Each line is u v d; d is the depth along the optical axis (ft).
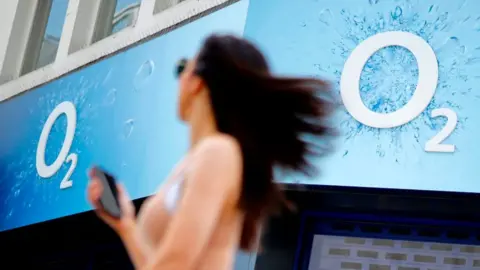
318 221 25.72
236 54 6.61
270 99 6.45
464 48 23.06
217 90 6.54
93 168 6.72
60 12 38.29
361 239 25.35
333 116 6.68
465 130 22.48
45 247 34.17
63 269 33.76
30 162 33.53
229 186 6.16
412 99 23.11
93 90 31.83
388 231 25.13
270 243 25.54
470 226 24.25
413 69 23.38
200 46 6.82
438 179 22.43
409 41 23.62
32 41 39.14
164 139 27.81
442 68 23.11
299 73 24.50
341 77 23.98
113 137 29.96
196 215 5.93
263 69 6.66
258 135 6.39
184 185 6.26
